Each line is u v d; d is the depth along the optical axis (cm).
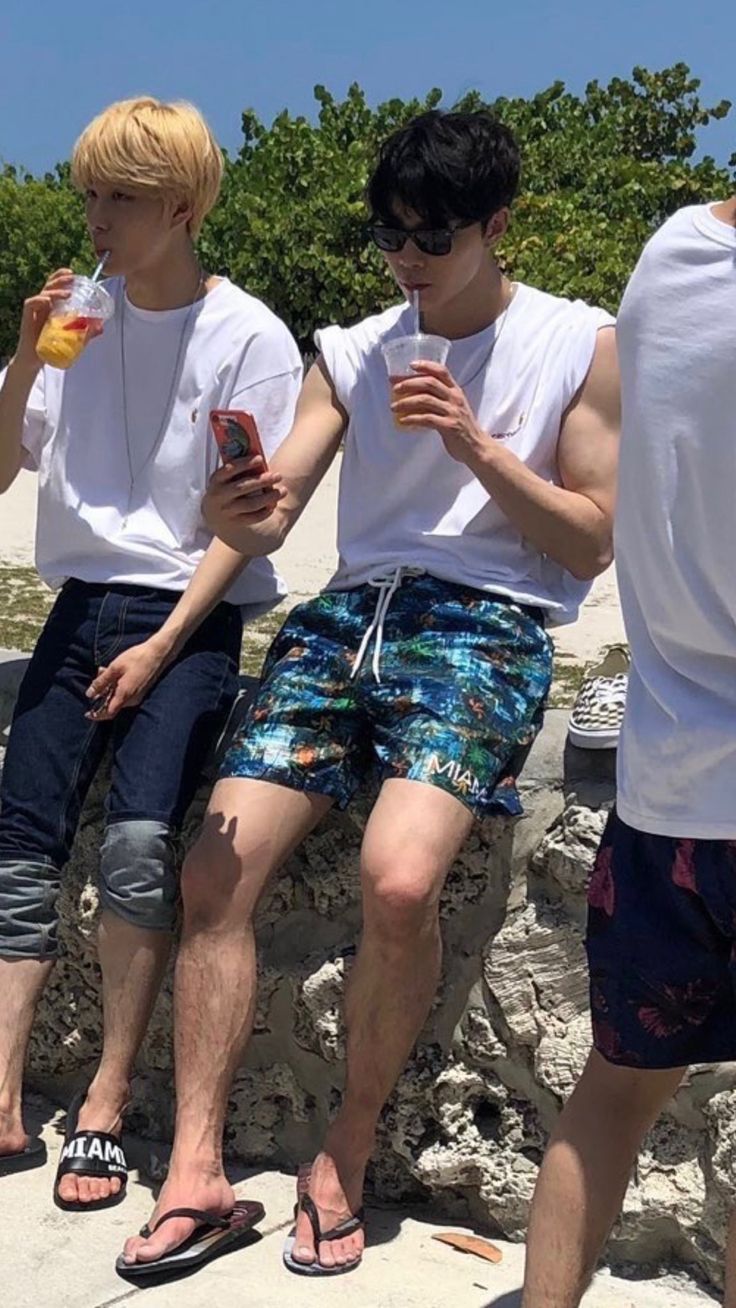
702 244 203
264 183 1980
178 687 317
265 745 295
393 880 267
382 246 297
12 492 1392
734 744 207
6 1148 312
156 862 306
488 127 291
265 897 319
